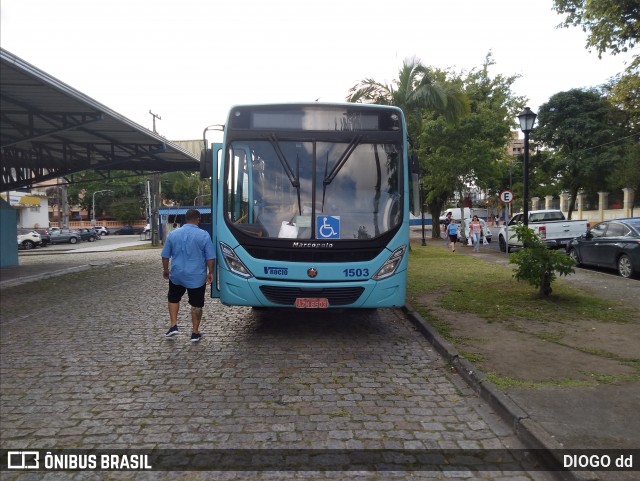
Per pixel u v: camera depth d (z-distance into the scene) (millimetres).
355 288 6734
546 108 41344
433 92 18406
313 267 6633
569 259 9359
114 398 5031
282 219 6785
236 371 5852
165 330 7969
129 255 26312
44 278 15219
